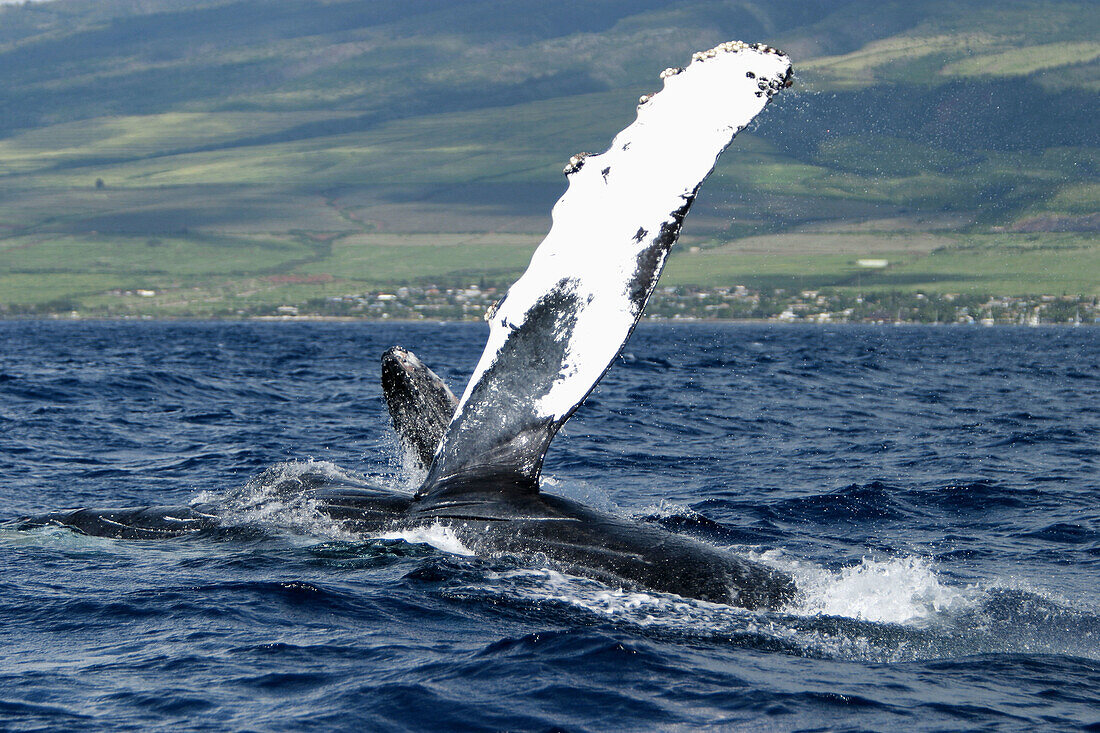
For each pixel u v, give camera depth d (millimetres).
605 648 27531
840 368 170500
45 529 39906
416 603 30703
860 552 42156
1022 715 24531
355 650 27891
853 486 55562
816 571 35031
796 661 27453
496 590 31062
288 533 36844
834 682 26141
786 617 30016
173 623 29938
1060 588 36250
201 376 127500
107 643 28547
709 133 31906
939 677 26703
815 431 83438
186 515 39375
